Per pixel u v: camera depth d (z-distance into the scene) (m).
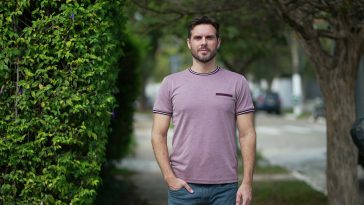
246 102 4.22
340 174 6.93
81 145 4.78
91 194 4.79
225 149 4.16
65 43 4.66
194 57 4.21
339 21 6.42
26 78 4.64
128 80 9.23
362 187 7.46
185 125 4.15
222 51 12.19
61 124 4.68
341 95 6.86
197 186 4.16
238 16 8.54
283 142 20.44
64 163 4.69
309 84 48.19
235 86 4.20
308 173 12.53
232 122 4.19
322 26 8.78
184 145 4.16
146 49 10.51
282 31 9.39
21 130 4.62
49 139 4.75
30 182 4.68
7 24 4.67
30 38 4.65
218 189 4.16
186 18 7.73
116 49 5.41
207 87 4.16
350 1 5.68
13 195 4.72
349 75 6.85
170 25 8.95
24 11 4.81
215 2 7.77
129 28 9.25
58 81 4.65
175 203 4.20
